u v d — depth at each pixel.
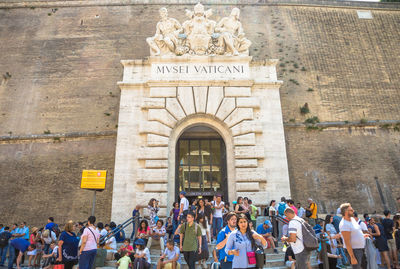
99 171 11.28
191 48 14.64
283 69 18.56
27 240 11.18
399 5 21.69
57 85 17.75
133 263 7.68
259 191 12.66
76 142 16.19
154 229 9.33
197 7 15.12
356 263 5.41
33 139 16.27
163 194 12.29
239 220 5.09
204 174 14.61
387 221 9.38
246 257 4.81
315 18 20.77
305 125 16.61
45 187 15.11
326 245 7.90
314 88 18.00
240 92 13.99
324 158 15.97
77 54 18.77
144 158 12.81
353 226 5.61
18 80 17.97
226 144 13.77
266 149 13.33
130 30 19.75
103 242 8.50
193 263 6.98
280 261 8.39
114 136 16.25
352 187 15.38
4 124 16.70
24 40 19.38
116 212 12.18
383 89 18.31
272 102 14.10
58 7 20.77
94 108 17.06
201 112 13.66
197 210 8.51
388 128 17.08
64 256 6.86
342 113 17.33
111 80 17.86
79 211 14.52
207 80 13.98
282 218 9.63
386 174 15.80
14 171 15.53
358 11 21.38
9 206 14.74
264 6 21.17
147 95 14.01
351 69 18.83
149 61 14.41
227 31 15.10
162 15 15.02
